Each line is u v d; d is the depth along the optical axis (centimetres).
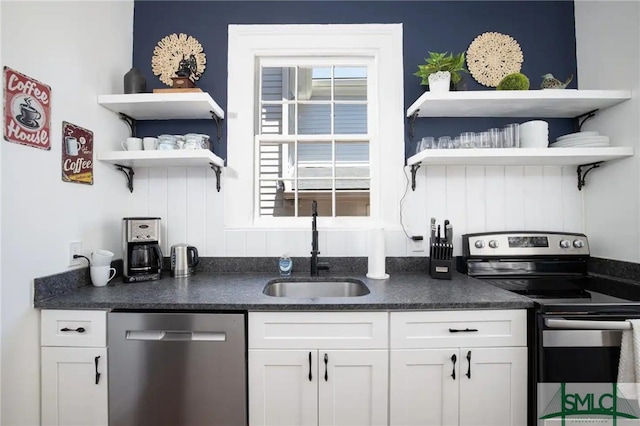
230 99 203
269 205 214
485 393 134
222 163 194
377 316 134
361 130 216
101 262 162
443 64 177
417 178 201
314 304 133
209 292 150
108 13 180
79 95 158
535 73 202
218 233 199
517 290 155
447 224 178
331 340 133
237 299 138
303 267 199
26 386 128
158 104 176
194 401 133
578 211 199
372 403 133
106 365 134
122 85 192
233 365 133
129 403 134
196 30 204
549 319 125
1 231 119
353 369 134
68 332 134
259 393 133
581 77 197
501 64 202
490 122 202
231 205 201
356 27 204
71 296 142
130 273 173
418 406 134
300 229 200
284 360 133
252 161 206
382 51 205
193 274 192
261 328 134
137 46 204
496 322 135
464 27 204
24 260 128
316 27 203
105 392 134
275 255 200
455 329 134
